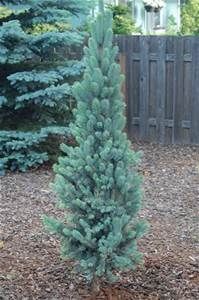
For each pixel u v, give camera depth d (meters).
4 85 6.65
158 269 3.65
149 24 15.87
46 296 3.31
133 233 3.09
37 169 6.53
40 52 6.65
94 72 2.97
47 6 6.61
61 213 4.91
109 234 2.98
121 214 3.04
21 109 6.77
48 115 6.76
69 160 3.07
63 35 6.33
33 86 6.41
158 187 5.80
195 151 7.63
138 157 3.11
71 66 6.62
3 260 3.82
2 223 4.66
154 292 3.36
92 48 3.01
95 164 3.00
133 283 3.45
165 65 8.13
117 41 8.31
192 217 4.92
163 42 8.08
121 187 3.01
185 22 12.56
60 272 3.59
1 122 6.75
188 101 8.09
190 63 7.98
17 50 6.31
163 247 4.12
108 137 2.99
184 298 3.30
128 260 3.05
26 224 4.63
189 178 6.17
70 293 3.34
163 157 7.23
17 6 6.70
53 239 4.24
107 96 3.00
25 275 3.57
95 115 2.99
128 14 11.50
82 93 3.01
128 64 8.34
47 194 5.51
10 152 6.43
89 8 6.83
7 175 6.29
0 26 6.38
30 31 6.96
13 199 5.37
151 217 4.89
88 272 3.12
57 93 6.23
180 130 8.21
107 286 3.36
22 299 3.29
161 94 8.23
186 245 4.20
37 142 6.36
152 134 8.39
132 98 8.42
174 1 16.50
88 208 3.03
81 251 3.11
